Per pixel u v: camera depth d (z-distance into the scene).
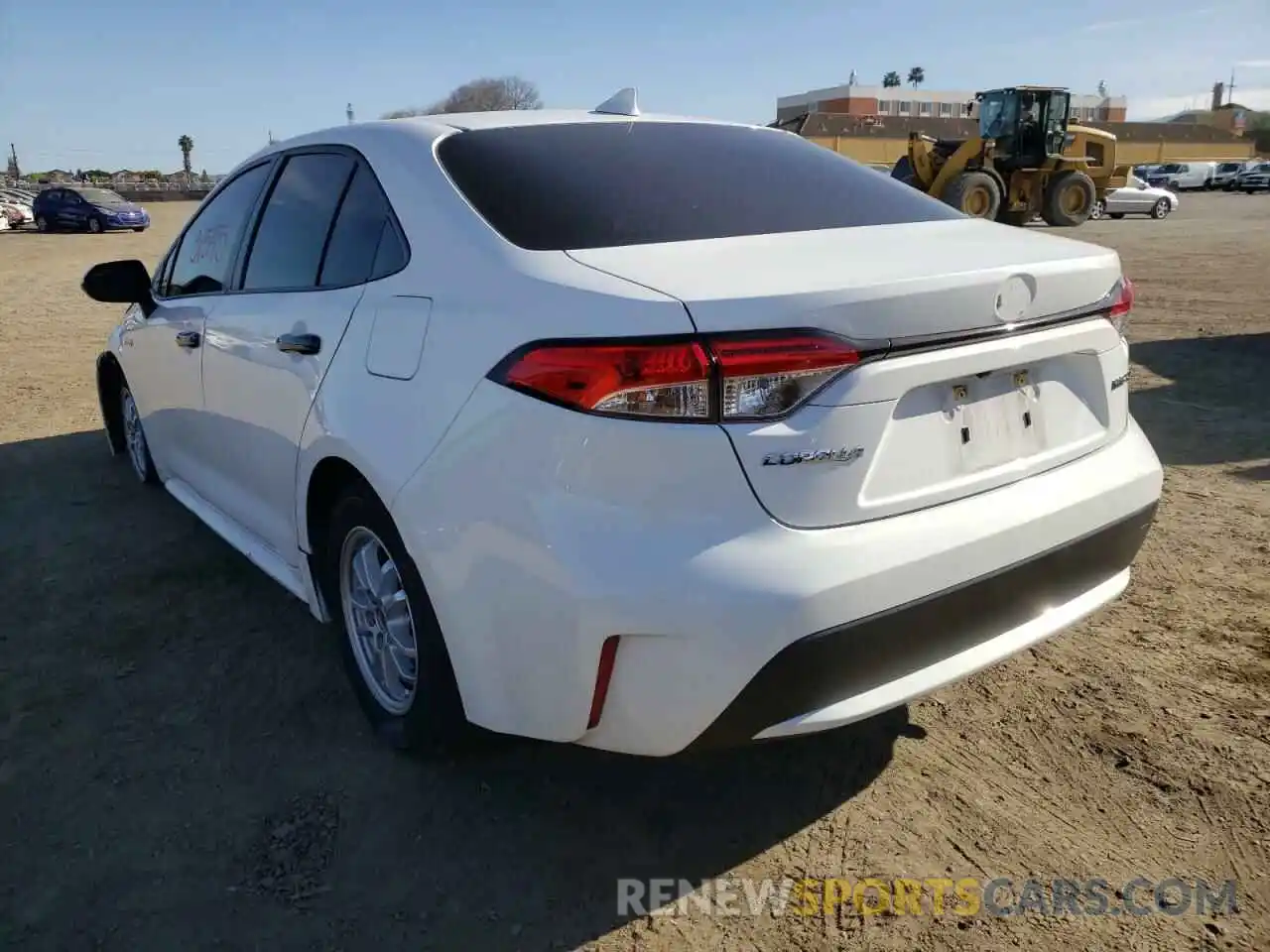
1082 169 23.42
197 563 4.07
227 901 2.22
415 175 2.66
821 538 1.97
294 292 3.00
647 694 1.97
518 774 2.68
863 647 2.00
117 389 5.29
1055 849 2.37
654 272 2.10
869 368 1.99
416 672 2.50
